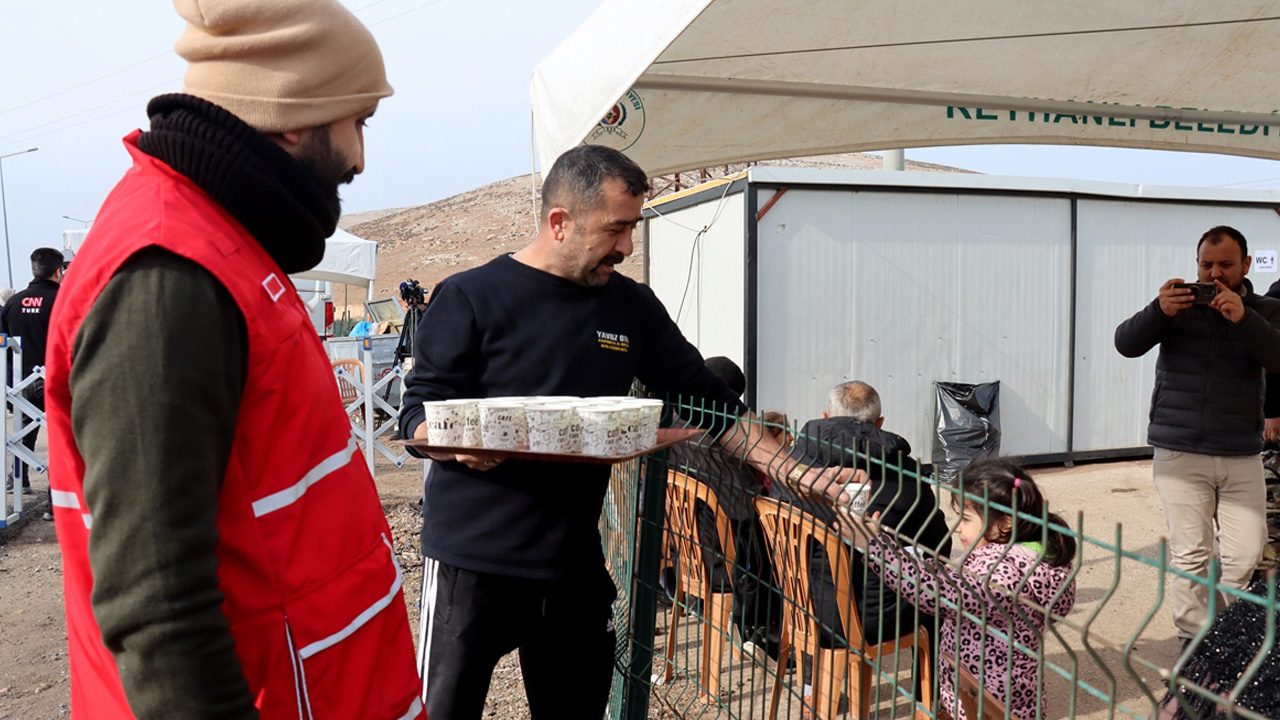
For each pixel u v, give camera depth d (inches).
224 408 40.9
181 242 40.1
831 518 73.2
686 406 97.2
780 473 78.7
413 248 2438.5
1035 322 303.1
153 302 38.7
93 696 44.8
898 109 173.8
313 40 45.9
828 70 154.2
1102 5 128.1
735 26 132.8
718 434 91.4
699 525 112.3
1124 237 311.3
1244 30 138.6
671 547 124.6
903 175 283.1
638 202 81.0
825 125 174.1
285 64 45.3
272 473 44.4
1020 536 91.5
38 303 277.6
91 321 38.6
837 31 136.3
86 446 38.3
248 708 40.5
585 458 69.1
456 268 2068.2
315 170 48.3
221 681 38.9
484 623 81.6
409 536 228.1
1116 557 39.9
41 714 137.9
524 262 85.4
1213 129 188.2
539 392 82.7
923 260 289.3
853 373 283.7
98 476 37.7
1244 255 145.4
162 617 37.2
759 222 271.1
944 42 142.3
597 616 88.0
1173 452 143.7
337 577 48.0
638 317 91.5
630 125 161.5
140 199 42.3
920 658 111.2
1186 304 138.3
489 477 80.7
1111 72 157.4
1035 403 306.0
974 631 87.9
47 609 185.3
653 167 175.0
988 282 297.1
